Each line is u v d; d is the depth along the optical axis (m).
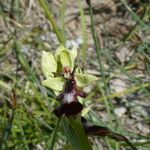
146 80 0.21
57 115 0.09
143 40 0.22
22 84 0.20
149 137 0.16
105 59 0.22
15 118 0.18
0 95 0.18
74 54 0.09
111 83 0.21
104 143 0.18
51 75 0.09
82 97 0.09
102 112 0.20
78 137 0.09
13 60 0.22
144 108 0.20
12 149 0.17
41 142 0.18
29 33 0.22
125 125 0.19
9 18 0.22
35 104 0.19
